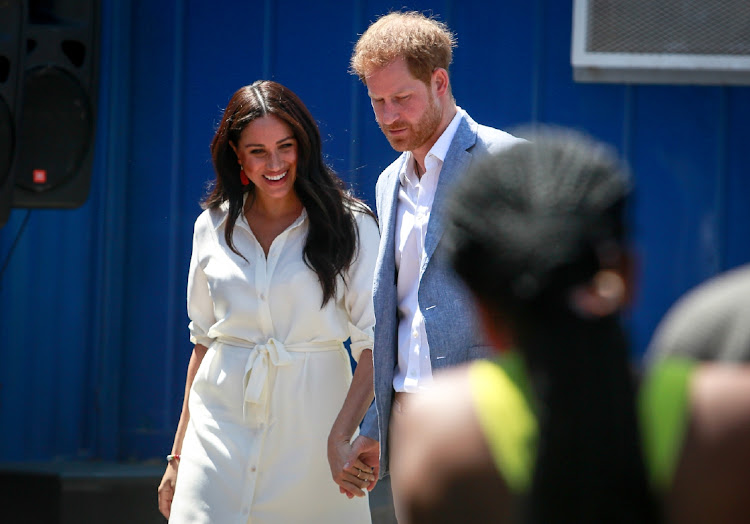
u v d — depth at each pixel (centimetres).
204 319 1252
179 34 2183
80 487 2094
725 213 2089
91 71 1819
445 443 472
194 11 2183
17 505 2020
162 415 2216
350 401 1177
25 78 1773
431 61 1094
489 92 2134
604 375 450
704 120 2089
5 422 2200
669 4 2031
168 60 2189
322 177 1210
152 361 2214
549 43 2112
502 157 487
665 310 2109
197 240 1246
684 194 2100
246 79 2178
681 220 2103
